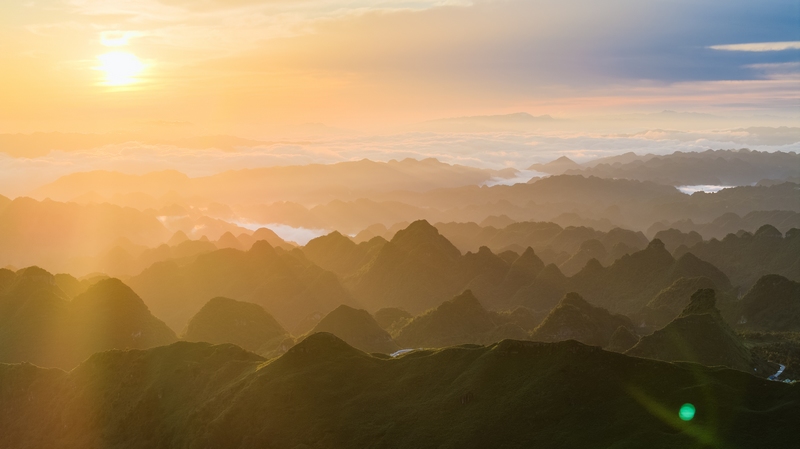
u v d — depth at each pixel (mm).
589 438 125875
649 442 121062
